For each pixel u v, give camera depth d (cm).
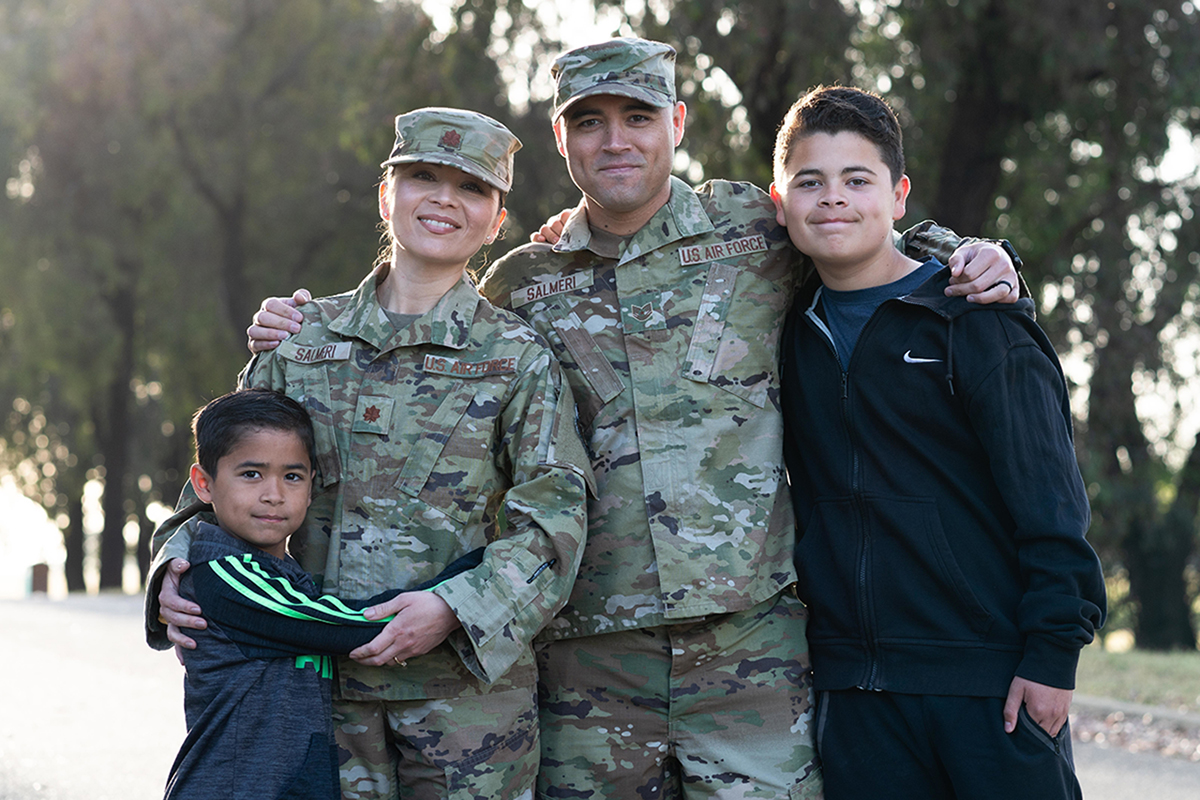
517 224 1661
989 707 301
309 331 329
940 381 313
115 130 2150
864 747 316
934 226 348
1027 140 1343
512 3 1377
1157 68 1223
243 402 304
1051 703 291
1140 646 1794
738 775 325
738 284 344
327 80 2184
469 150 315
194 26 2102
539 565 302
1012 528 311
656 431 334
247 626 288
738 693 327
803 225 324
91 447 2800
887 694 313
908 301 316
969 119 1264
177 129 2162
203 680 288
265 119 2186
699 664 329
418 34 1423
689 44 1177
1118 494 1442
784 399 343
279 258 2317
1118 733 707
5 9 2220
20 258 2236
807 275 353
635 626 327
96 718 716
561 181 1592
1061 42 1143
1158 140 1251
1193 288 1512
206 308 2361
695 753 329
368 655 286
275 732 283
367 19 2180
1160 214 1405
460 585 294
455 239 319
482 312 327
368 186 2189
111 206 2306
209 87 2111
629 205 336
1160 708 771
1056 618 291
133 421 2844
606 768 333
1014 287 307
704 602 322
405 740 305
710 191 359
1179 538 1766
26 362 2378
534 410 314
